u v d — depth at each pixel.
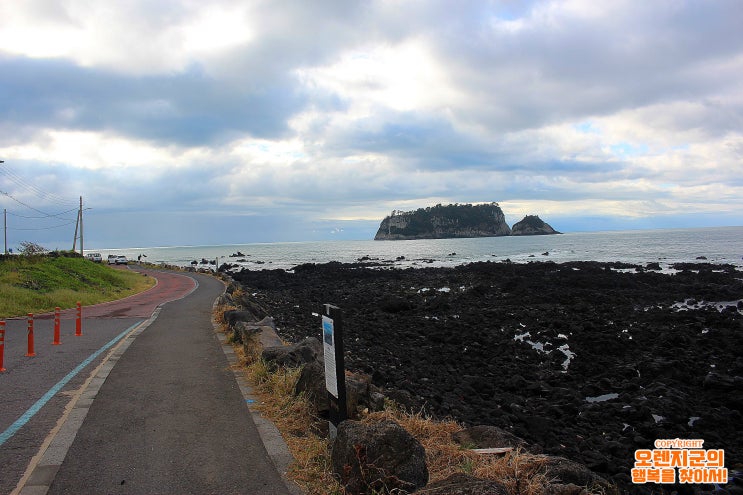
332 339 5.23
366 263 82.81
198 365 9.55
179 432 5.85
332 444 5.04
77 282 28.52
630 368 14.65
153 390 7.71
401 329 23.25
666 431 9.72
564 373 14.63
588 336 19.55
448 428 6.06
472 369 15.27
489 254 100.56
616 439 9.42
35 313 19.34
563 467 4.39
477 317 26.19
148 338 12.94
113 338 13.07
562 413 10.85
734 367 14.84
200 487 4.47
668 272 49.84
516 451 4.82
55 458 5.08
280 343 9.95
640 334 20.36
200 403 6.99
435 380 13.41
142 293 30.38
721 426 10.18
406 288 42.69
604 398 12.62
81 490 4.40
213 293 29.92
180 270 61.12
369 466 4.09
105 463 4.97
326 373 5.57
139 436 5.73
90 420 6.29
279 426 6.03
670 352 16.97
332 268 69.81
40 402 7.10
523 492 4.07
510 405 11.12
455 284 44.88
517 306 30.50
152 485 4.50
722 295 32.31
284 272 63.06
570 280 41.59
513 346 18.64
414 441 4.29
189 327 15.09
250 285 50.16
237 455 5.17
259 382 7.89
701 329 21.69
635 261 68.25
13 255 30.72
